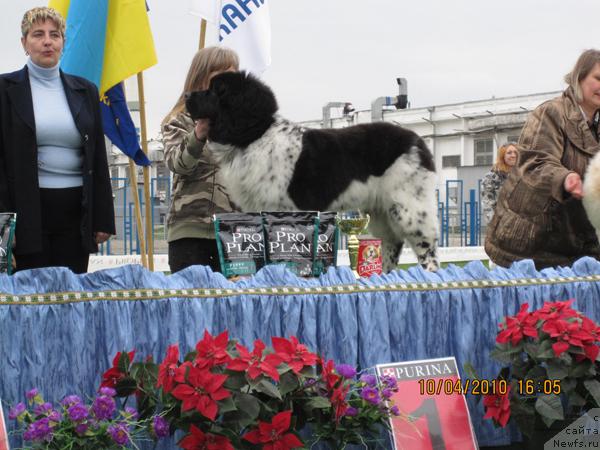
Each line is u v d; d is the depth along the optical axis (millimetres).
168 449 2854
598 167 3980
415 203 5617
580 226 4262
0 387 2637
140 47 5219
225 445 2512
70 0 5133
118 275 2855
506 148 8148
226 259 3389
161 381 2551
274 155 4859
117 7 5195
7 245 3014
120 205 15227
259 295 2998
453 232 18641
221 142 4680
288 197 4957
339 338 3084
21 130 3525
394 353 3207
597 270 3699
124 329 2814
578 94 4121
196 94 4566
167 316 2877
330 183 5172
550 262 4309
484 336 3381
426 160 5688
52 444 2455
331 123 24875
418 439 2969
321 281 3123
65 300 2746
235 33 5809
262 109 4789
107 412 2492
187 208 4492
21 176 3518
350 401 2805
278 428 2547
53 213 3666
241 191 4859
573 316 3127
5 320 2639
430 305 3277
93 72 5066
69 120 3650
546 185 4047
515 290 3463
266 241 3451
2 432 2506
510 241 4316
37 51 3602
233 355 2627
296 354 2650
